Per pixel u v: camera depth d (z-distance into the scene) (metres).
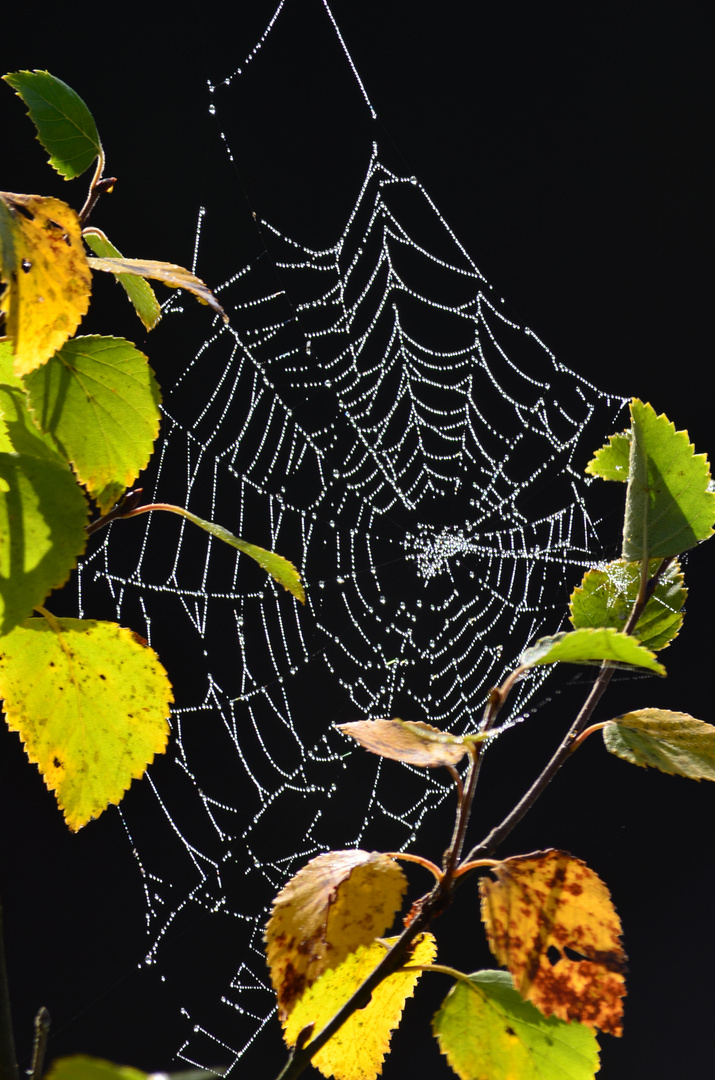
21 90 1.00
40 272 0.94
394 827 2.53
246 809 2.38
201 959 2.15
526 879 0.97
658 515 1.01
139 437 0.99
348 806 2.50
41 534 0.95
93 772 0.99
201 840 2.32
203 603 2.40
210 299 0.96
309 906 0.97
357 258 2.66
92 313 2.27
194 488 2.34
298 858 2.37
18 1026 1.99
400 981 0.99
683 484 1.00
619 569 1.02
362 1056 0.99
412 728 0.96
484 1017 0.98
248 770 2.28
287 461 2.53
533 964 0.96
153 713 1.00
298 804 2.44
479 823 2.64
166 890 2.23
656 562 1.02
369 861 0.97
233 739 2.36
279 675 2.49
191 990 2.10
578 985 0.96
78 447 0.98
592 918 0.96
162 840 2.28
